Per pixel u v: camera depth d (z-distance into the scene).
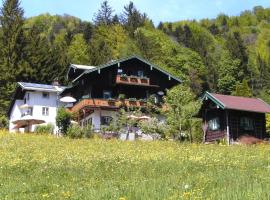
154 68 60.62
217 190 15.24
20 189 18.55
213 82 118.38
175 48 127.06
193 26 178.12
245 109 48.12
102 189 16.88
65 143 38.62
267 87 121.50
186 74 116.00
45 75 84.75
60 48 101.81
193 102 46.91
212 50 154.25
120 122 50.84
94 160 28.03
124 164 26.36
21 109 71.38
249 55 155.12
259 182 16.33
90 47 110.31
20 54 84.38
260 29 197.75
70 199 15.93
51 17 161.50
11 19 86.81
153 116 56.25
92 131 47.94
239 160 27.47
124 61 59.50
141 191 15.70
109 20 147.75
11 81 81.44
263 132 50.31
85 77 58.72
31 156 30.14
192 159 28.28
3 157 29.59
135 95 60.53
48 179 21.27
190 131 47.12
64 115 48.56
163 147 36.84
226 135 48.12
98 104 56.50
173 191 15.64
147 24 151.12
